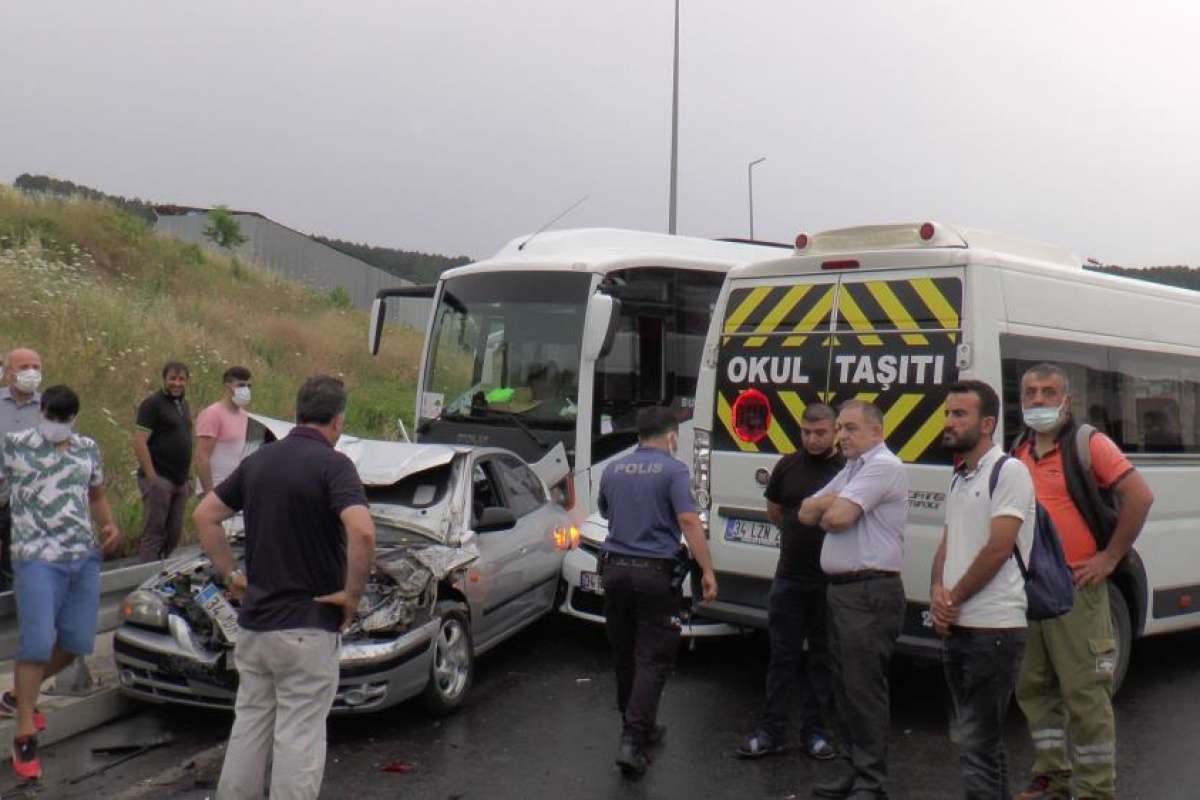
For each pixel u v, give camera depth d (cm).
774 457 741
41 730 633
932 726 708
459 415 1122
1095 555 543
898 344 689
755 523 753
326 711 493
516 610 851
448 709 721
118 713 705
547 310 1094
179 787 591
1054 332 712
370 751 654
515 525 870
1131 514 537
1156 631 774
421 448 841
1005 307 678
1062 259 808
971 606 494
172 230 3359
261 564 486
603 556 632
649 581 616
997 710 494
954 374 662
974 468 503
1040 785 569
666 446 638
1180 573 793
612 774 617
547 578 910
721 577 770
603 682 808
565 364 1075
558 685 800
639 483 625
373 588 683
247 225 3428
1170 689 805
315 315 2638
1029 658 558
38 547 593
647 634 623
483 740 676
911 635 674
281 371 2002
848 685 552
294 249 3566
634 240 1192
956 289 670
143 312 1852
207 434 956
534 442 1070
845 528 550
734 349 770
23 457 597
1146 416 784
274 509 485
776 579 638
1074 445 552
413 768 625
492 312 1123
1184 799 585
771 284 757
